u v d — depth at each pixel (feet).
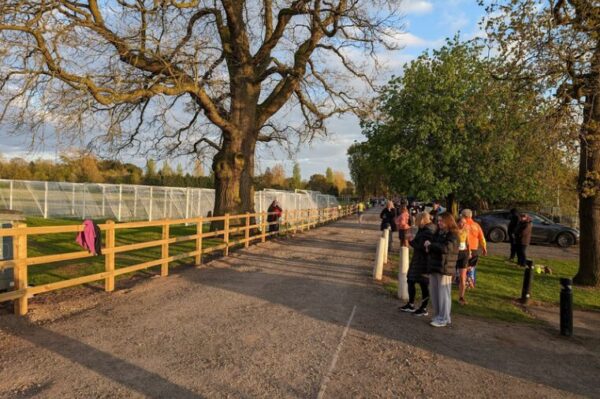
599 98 34.88
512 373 17.75
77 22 37.60
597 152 36.29
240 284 31.91
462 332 23.15
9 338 18.69
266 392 14.47
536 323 26.03
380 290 32.45
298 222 89.25
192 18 56.59
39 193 96.12
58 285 23.85
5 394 13.56
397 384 15.89
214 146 67.15
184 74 46.91
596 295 34.47
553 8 32.45
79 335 19.44
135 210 95.20
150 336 19.63
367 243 64.85
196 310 24.38
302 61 61.93
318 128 71.97
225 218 45.50
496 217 76.69
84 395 13.69
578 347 21.74
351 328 22.48
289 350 18.65
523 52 32.45
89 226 25.84
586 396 15.85
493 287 36.09
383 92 68.49
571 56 31.42
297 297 28.68
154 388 14.38
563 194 80.59
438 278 24.23
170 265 38.86
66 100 37.42
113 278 28.25
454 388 15.87
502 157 75.87
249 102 61.72
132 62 44.88
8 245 23.03
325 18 59.16
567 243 71.51
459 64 81.76
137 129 56.59
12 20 34.76
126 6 43.32
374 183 269.64
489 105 40.91
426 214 26.18
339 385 15.40
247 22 61.72
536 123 34.24
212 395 14.06
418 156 81.51
